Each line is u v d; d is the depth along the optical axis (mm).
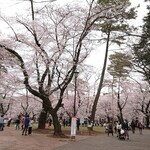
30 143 17969
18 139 20453
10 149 14656
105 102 69000
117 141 22469
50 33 25531
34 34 24891
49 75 25953
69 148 15812
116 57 34219
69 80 24562
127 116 67125
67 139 21719
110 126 30125
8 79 30188
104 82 52875
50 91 24922
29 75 25406
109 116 70688
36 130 29984
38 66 25484
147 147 18328
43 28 25516
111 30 31047
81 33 25500
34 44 25047
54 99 35594
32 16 25359
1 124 30062
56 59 24969
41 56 24688
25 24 24578
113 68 42250
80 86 40094
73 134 21641
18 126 34875
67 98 44812
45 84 27312
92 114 35344
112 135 29844
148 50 20328
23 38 24906
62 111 52625
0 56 25516
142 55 20938
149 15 18188
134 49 22109
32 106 55625
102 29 31219
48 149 15172
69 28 25812
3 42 24156
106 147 17359
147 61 21172
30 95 49812
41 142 18828
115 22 29703
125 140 23938
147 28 18203
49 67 25297
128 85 57812
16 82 30094
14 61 25922
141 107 62781
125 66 32500
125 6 25047
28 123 24938
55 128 23719
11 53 25016
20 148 15234
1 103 51281
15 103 55594
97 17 25156
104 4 24234
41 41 25922
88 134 30109
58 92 34000
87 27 25203
